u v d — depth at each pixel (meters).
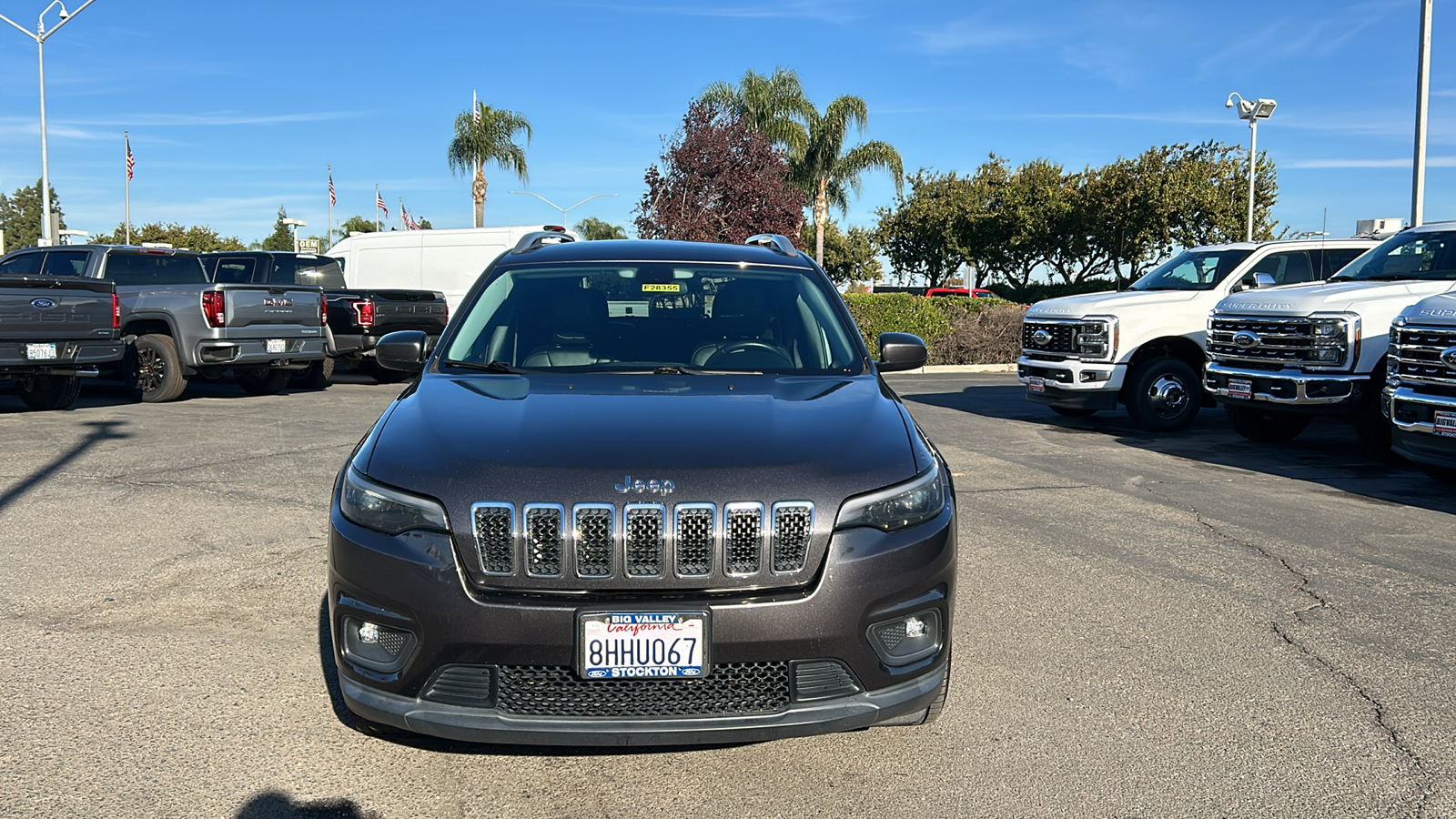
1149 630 4.51
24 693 3.67
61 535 5.79
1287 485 7.80
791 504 2.88
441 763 3.21
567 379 3.85
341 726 3.45
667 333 4.28
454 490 2.88
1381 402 7.77
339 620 3.01
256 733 3.39
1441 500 7.27
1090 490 7.55
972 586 5.12
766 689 2.88
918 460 3.21
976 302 21.22
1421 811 2.98
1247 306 9.55
